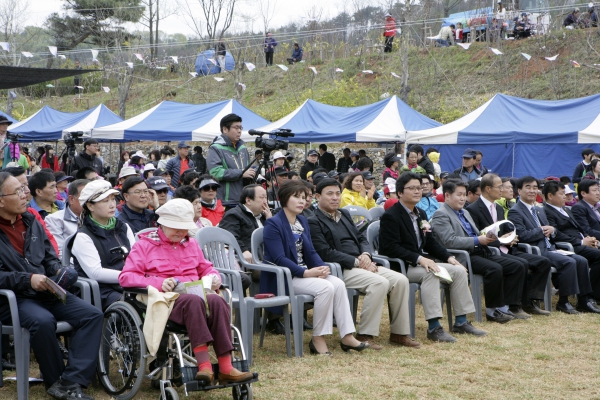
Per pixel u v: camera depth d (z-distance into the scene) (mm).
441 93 24062
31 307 3871
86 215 4477
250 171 7039
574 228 7469
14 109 30625
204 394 4129
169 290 3859
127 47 28891
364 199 8062
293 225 5410
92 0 31828
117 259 4449
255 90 28172
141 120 15281
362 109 14109
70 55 32594
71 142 10836
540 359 5078
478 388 4340
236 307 4785
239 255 5250
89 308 3977
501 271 6297
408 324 5461
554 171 15281
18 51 29234
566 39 23516
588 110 11727
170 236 4137
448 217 6465
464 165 11648
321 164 16531
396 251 5832
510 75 23484
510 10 24891
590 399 4164
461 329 5910
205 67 26797
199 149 15906
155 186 6242
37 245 4199
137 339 3836
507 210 7898
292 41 31547
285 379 4453
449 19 26266
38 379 4176
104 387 4062
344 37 30719
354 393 4164
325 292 5039
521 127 11859
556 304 7230
